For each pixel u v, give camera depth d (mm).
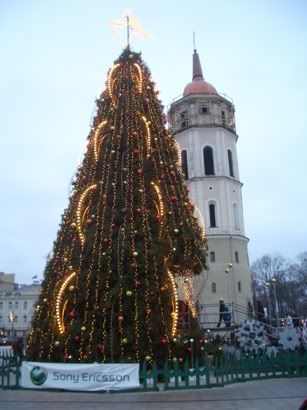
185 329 17500
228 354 18391
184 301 20422
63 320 16500
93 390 15000
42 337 16844
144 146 19484
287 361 18281
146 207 18031
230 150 54719
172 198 18562
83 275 16703
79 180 19375
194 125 53406
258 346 21359
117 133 19734
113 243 17078
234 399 13531
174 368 15438
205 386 15555
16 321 111875
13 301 113562
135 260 16578
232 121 56781
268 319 33875
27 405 13219
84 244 17328
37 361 16641
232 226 50625
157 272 16656
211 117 54188
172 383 15711
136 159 19062
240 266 49438
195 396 14047
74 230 18078
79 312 16516
